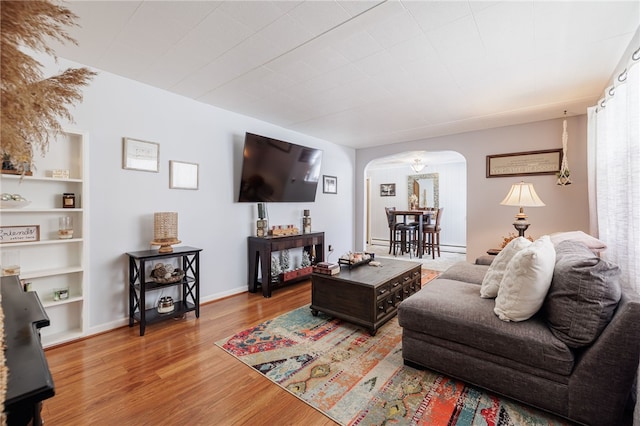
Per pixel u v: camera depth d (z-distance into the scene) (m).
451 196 7.72
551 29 1.92
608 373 1.34
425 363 1.93
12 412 0.56
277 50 2.20
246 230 3.83
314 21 1.86
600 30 1.93
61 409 1.59
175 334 2.54
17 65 0.71
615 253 2.33
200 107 3.29
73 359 2.11
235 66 2.46
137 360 2.10
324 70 2.53
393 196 8.55
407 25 1.89
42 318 0.97
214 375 1.92
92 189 2.51
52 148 2.36
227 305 3.30
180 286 3.16
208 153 3.38
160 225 2.78
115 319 2.66
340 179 5.57
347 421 1.51
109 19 1.83
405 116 3.76
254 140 3.65
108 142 2.60
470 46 2.13
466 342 1.74
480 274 2.67
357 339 2.45
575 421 1.43
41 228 2.33
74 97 0.92
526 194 3.20
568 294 1.47
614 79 2.49
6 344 0.78
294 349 2.27
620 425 1.38
